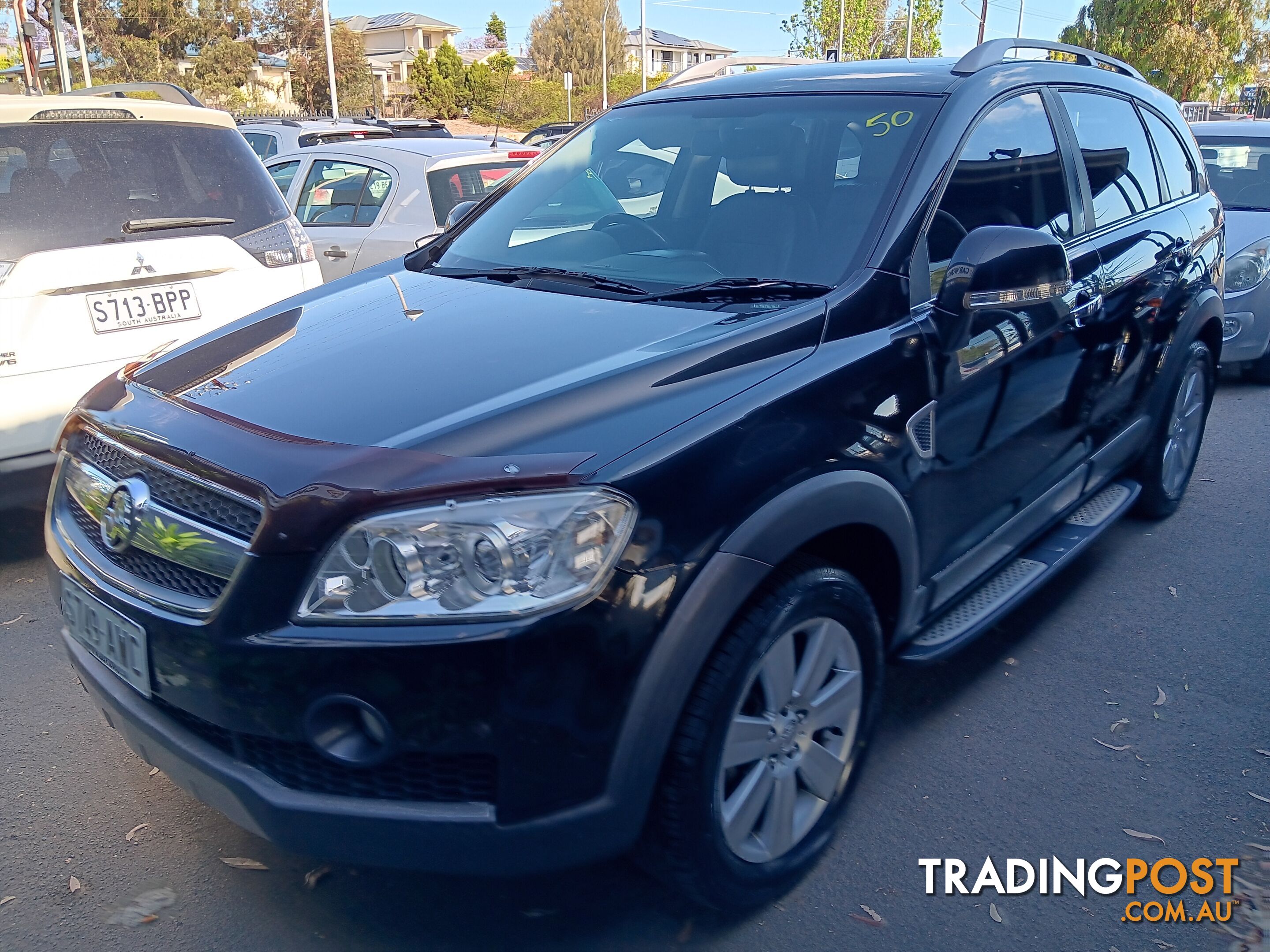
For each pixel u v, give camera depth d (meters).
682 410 2.26
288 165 8.09
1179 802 2.92
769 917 2.48
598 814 2.06
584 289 3.04
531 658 1.96
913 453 2.67
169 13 44.75
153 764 2.34
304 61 49.31
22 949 2.36
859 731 2.65
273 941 2.40
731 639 2.21
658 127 3.65
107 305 4.29
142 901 2.52
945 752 3.14
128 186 4.42
